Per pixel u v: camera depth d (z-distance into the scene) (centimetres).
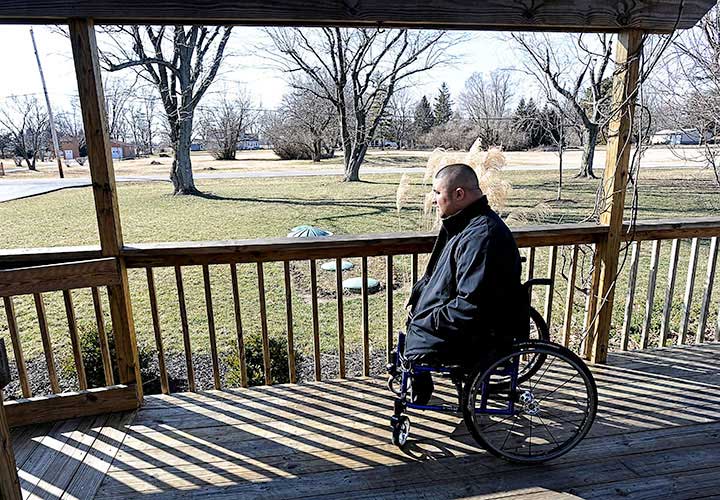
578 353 314
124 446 226
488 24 242
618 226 288
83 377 252
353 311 566
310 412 253
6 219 1134
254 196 1504
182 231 1026
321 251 266
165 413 253
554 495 192
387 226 1031
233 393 273
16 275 225
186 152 1550
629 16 251
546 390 271
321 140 2430
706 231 306
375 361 422
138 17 214
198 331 514
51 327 527
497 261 184
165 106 1554
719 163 779
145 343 479
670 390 270
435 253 228
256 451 222
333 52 1778
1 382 112
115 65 1394
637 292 580
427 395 221
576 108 1289
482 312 188
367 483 200
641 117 275
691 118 670
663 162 1789
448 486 198
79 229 1030
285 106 2345
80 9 208
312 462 214
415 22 236
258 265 263
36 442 228
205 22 226
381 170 2155
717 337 337
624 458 214
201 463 214
